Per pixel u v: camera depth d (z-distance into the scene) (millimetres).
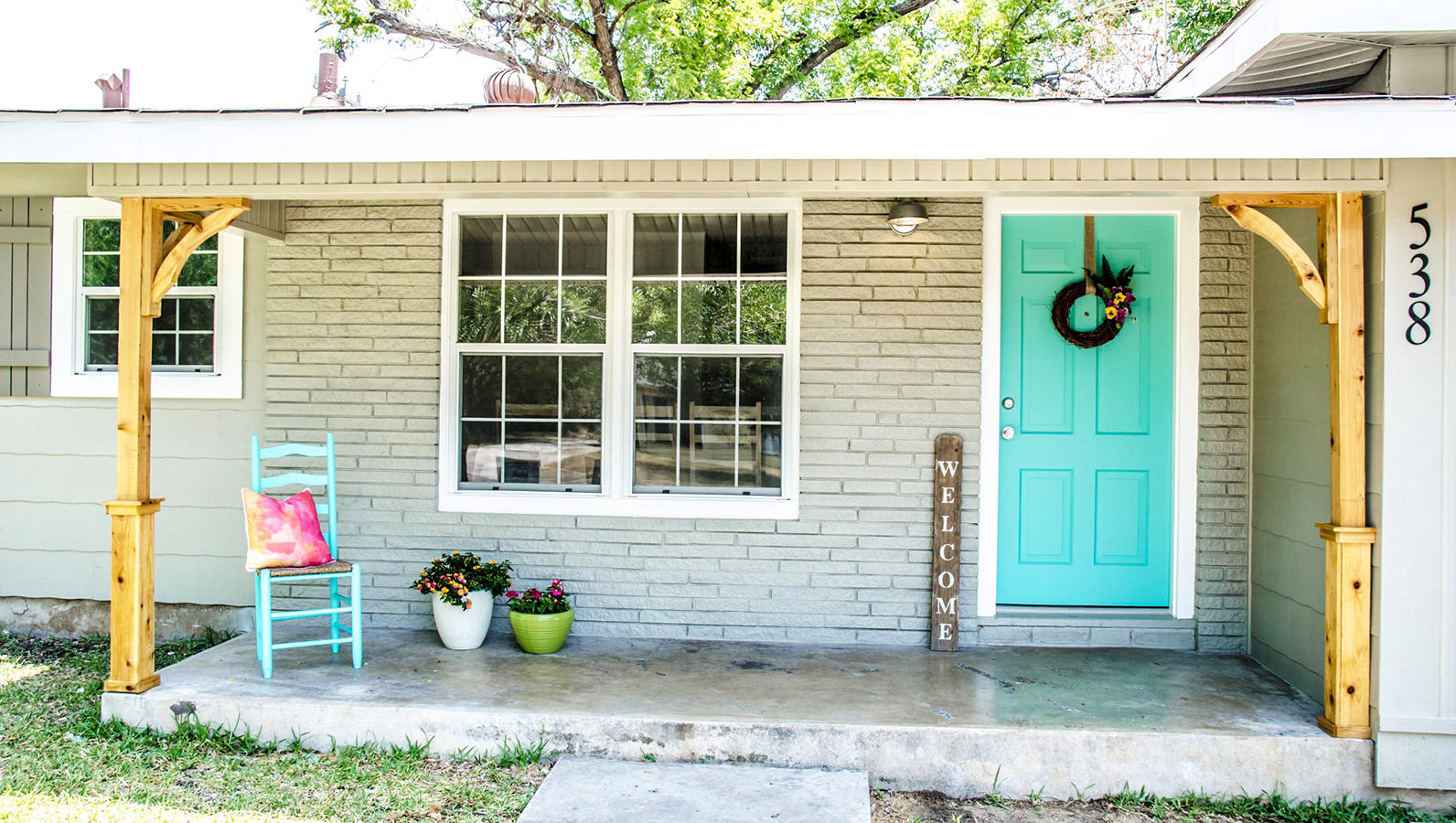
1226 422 4770
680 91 12656
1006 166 3701
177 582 5355
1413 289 3531
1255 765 3578
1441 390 3525
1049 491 4945
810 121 3447
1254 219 3658
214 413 5324
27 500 5488
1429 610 3525
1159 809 3498
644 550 4977
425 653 4629
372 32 12672
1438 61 3859
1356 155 3268
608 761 3736
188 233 4188
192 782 3557
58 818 3248
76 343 5449
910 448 4855
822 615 4898
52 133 3631
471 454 5133
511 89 4922
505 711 3820
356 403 5113
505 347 5094
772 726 3703
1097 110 3348
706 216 4988
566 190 3893
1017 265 4938
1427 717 3514
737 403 4992
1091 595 4938
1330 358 3695
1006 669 4422
